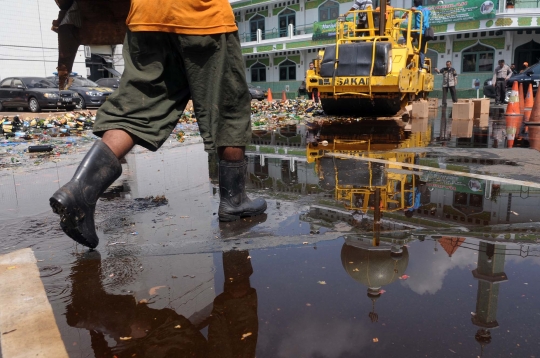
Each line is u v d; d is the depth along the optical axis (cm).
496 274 187
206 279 192
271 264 205
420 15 1123
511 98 1150
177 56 238
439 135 696
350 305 165
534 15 2286
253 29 3794
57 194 197
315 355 134
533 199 307
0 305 172
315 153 531
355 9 1030
